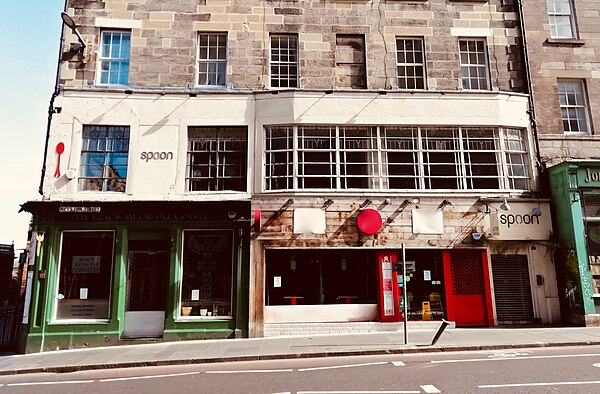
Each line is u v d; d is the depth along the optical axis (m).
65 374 9.34
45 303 12.44
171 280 12.84
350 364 8.96
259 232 13.24
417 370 8.09
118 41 14.56
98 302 12.80
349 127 14.20
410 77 14.88
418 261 13.63
